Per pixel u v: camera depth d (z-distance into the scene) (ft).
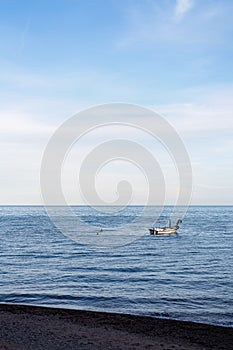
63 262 109.29
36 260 114.01
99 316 48.98
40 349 34.71
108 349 35.50
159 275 87.81
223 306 58.39
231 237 190.90
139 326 44.68
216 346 37.73
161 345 37.27
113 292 68.85
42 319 46.44
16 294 67.05
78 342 37.32
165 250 139.44
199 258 118.01
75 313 50.34
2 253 130.93
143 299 63.00
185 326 45.24
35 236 193.57
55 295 66.08
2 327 42.14
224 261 111.24
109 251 136.05
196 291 69.92
